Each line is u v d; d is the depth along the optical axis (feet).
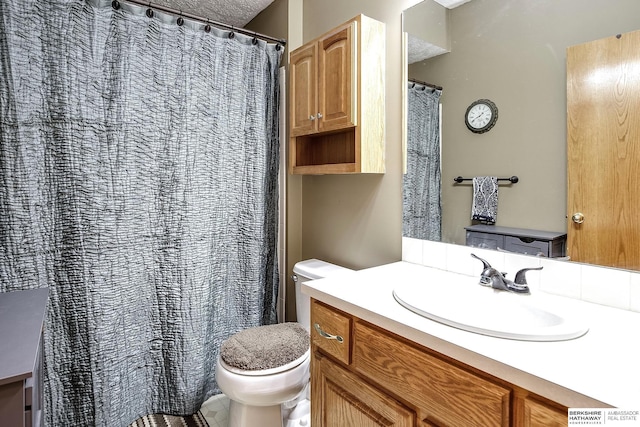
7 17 4.24
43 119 4.49
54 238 4.62
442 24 4.44
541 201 3.60
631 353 2.25
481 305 3.43
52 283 4.64
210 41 5.77
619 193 3.06
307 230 7.08
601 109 3.15
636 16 2.93
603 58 3.13
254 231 6.54
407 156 4.90
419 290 3.63
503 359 2.16
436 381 2.55
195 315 5.69
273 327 5.50
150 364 5.50
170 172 5.46
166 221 5.47
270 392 4.43
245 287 6.53
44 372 4.55
